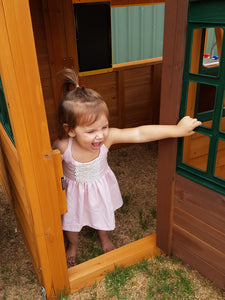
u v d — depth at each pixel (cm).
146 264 174
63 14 247
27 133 116
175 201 161
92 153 158
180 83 133
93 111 135
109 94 304
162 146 154
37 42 250
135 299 155
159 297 155
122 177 270
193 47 151
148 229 208
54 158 125
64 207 139
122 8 452
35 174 123
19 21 100
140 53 503
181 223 162
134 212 224
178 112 139
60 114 145
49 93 273
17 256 187
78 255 189
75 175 163
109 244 191
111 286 162
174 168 153
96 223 173
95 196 169
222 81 117
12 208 216
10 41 101
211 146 131
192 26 120
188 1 118
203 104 237
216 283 154
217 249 146
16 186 158
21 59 104
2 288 165
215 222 142
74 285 160
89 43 267
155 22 493
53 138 292
